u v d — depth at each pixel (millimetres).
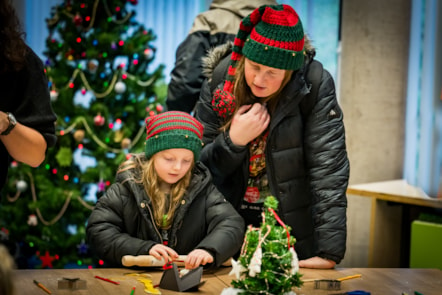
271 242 1741
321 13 4562
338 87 4559
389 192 3861
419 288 2049
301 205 2457
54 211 4695
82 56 4602
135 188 2246
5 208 4758
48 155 4660
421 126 4242
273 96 2326
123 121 4637
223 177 2438
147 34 4621
